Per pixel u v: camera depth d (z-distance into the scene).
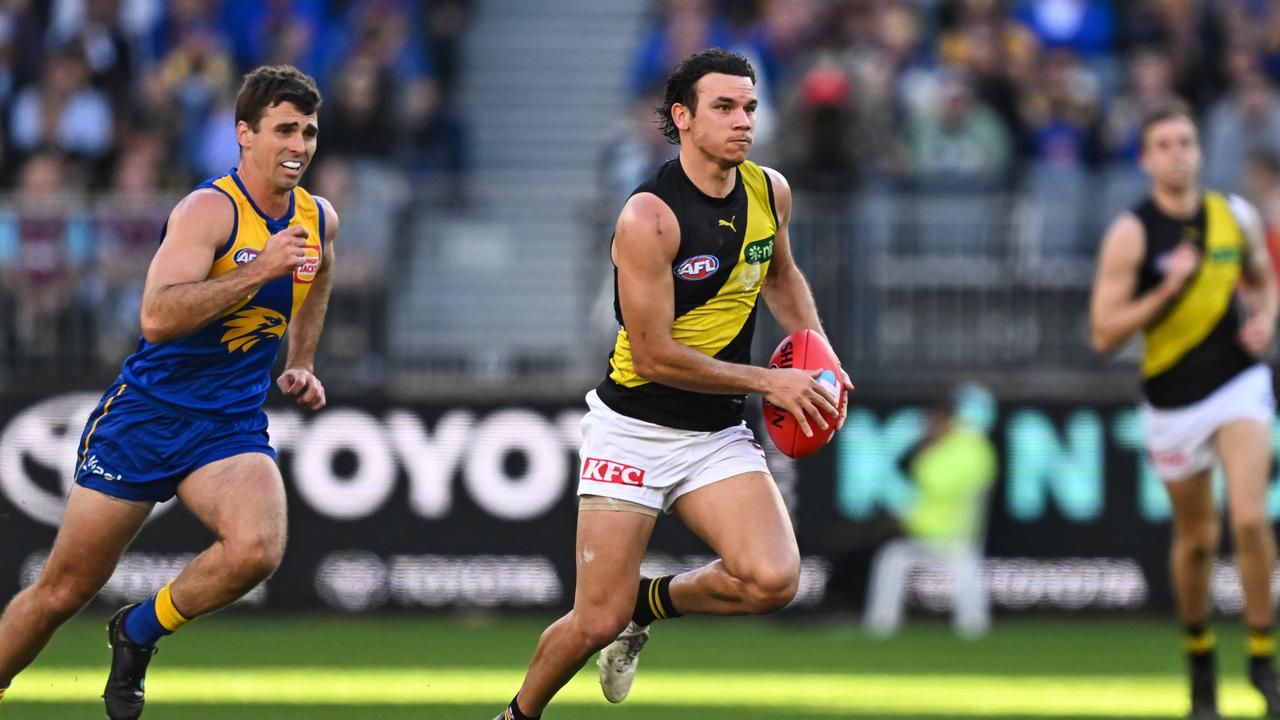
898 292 41.31
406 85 50.72
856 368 41.38
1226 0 54.09
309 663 34.06
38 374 40.66
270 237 20.66
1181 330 27.12
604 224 41.91
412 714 27.41
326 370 41.31
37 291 40.66
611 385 20.61
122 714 20.81
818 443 20.75
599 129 54.34
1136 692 30.69
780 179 20.75
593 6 56.22
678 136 20.31
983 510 41.38
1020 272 41.31
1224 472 26.84
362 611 41.12
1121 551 41.38
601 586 20.14
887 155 46.03
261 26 52.88
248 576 20.16
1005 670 33.72
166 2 53.09
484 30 55.72
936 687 31.31
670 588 21.11
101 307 40.78
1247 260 27.31
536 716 20.80
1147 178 43.84
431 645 36.91
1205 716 27.09
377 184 43.78
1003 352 41.44
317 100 20.56
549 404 41.25
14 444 40.47
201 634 38.72
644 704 28.92
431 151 49.88
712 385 19.67
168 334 19.70
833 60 47.31
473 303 41.72
